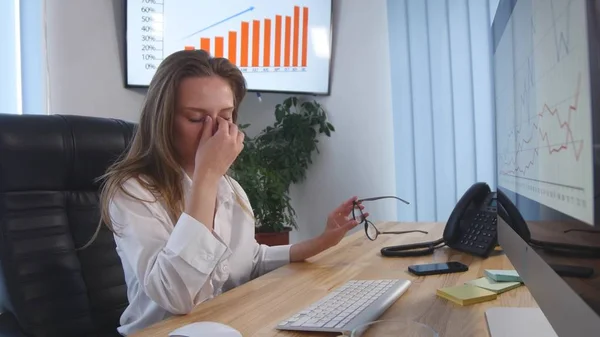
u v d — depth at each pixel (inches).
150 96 37.9
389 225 65.5
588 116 14.3
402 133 96.7
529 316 26.1
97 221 48.0
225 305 31.2
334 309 28.1
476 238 45.6
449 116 92.5
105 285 46.8
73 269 45.1
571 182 15.8
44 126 46.2
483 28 89.3
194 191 33.7
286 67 101.6
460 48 91.0
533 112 22.3
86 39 87.1
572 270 15.0
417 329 21.0
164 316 35.2
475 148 90.5
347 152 104.1
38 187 45.1
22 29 79.7
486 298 30.1
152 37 92.5
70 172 47.3
